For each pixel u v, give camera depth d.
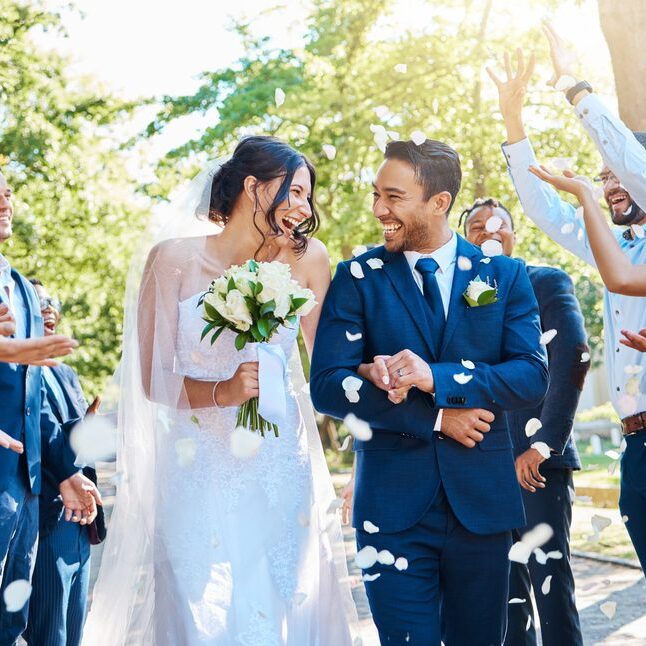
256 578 3.10
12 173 16.66
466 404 3.01
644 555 3.63
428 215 3.18
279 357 3.10
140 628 3.10
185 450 3.05
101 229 17.95
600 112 3.42
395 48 16.28
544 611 3.96
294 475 3.23
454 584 3.12
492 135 15.30
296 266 3.46
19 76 17.09
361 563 2.96
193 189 3.31
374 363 3.00
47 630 4.00
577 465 4.06
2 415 3.72
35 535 3.81
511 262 3.29
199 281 3.25
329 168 15.65
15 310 3.92
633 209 3.83
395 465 3.09
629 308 3.71
